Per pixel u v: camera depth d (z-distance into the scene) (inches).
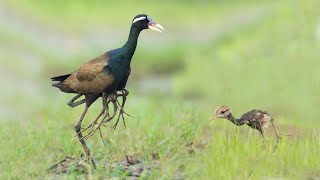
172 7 1809.8
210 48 1282.0
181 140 591.8
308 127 636.1
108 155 537.6
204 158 508.7
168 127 624.4
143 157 556.1
